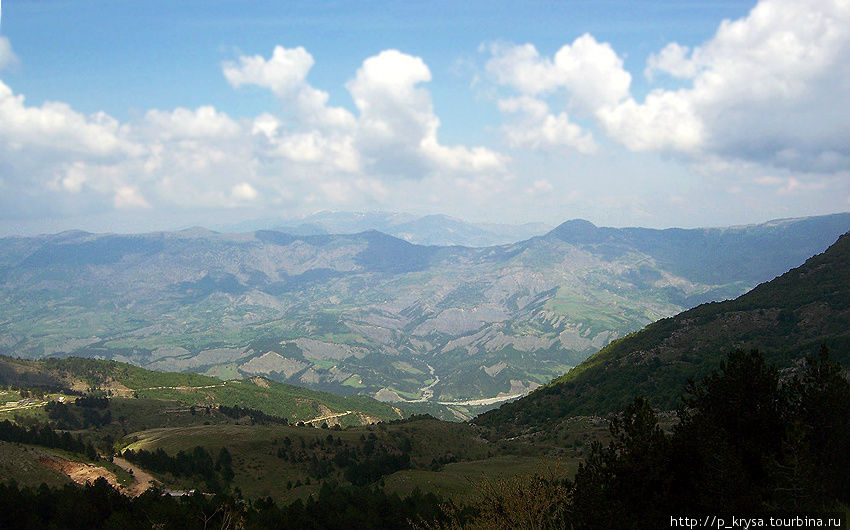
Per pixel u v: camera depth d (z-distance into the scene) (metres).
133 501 93.25
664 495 35.69
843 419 38.53
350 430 189.25
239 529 82.44
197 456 148.00
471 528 39.81
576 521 37.72
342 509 96.19
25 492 89.81
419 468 142.62
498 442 170.12
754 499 33.78
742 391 39.28
